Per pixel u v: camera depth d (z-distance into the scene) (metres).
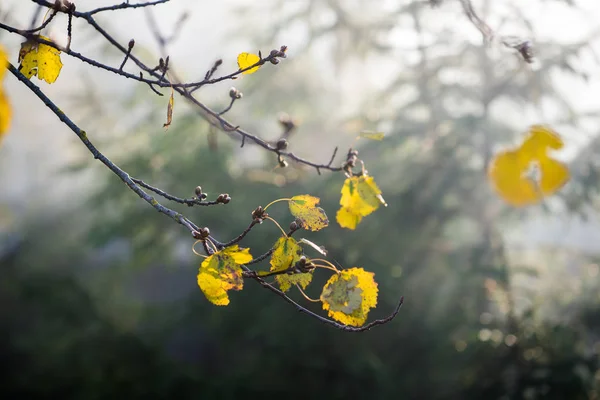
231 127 2.18
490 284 6.67
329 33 7.18
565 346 6.14
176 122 6.89
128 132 7.72
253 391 6.77
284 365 6.71
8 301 9.98
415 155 6.80
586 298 6.87
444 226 6.72
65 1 1.93
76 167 7.55
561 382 5.80
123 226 7.25
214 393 6.95
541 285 7.18
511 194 2.81
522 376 6.01
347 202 1.63
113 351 7.74
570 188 6.25
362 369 6.41
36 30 1.94
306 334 6.59
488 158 6.11
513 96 5.91
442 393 6.39
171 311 8.12
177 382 7.26
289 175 6.87
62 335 8.42
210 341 8.37
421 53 6.16
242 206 6.65
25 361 9.49
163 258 7.86
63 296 8.44
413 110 6.71
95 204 7.48
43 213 11.64
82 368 7.75
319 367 6.45
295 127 3.09
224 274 1.43
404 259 6.66
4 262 10.13
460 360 6.42
